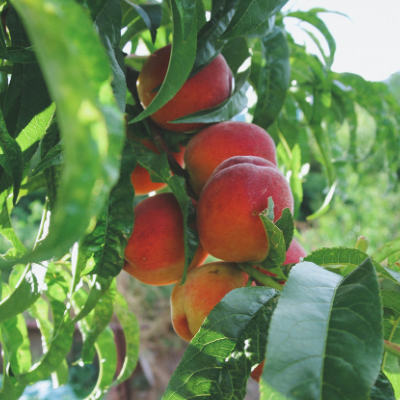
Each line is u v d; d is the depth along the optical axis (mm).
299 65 1223
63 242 157
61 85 156
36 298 658
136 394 4039
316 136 1216
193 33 581
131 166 660
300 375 342
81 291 930
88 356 785
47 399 4316
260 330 543
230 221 656
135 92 883
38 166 528
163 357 4098
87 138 158
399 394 701
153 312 4121
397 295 572
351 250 574
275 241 619
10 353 791
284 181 702
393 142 1410
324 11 1134
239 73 929
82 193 157
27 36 625
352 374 340
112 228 631
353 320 380
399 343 625
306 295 410
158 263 742
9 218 632
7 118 611
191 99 817
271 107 927
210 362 535
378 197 5223
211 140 801
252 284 750
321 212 1237
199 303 700
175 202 762
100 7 499
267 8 584
